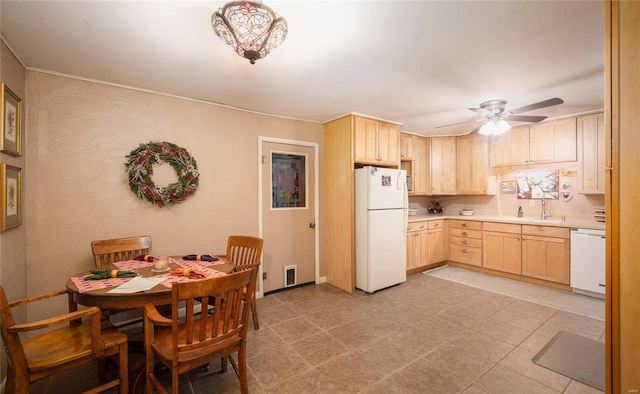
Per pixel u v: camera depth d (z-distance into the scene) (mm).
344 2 1513
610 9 1223
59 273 2375
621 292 1216
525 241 3910
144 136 2740
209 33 1805
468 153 4871
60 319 1378
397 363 2105
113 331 1703
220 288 1473
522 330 2590
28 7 1531
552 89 2795
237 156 3324
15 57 2055
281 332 2588
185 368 1458
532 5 1551
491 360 2133
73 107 2420
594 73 2434
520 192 4516
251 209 3430
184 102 2967
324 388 1843
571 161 3768
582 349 2264
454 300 3330
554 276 3650
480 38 1887
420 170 4980
